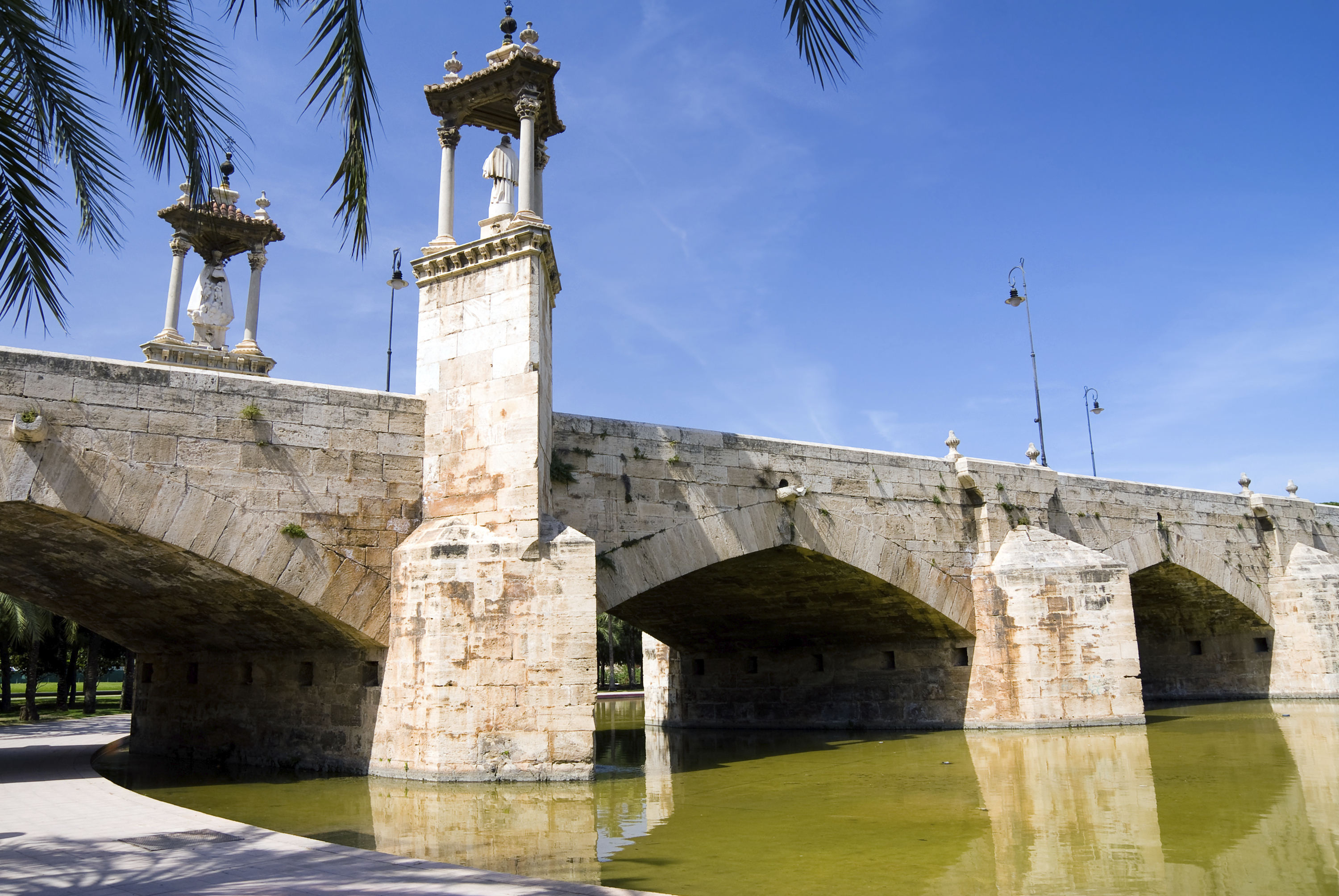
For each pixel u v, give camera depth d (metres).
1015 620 27.05
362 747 18.41
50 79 11.11
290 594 17.39
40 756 23.12
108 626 25.11
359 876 8.77
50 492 15.55
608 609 21.00
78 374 16.09
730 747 25.56
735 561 25.03
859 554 25.59
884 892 9.38
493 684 16.95
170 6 10.65
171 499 16.58
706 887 9.63
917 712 29.09
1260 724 27.23
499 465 18.22
